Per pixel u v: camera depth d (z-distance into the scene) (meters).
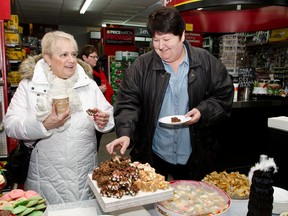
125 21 12.11
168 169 1.92
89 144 1.64
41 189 1.58
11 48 4.11
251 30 2.37
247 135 3.37
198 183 1.32
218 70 1.81
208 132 1.90
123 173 1.03
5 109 2.96
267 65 4.19
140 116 1.86
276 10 2.09
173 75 1.76
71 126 1.56
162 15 1.46
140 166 1.15
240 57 3.73
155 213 1.17
